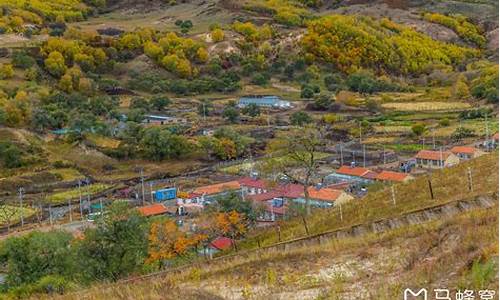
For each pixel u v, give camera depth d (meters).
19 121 120.19
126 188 94.75
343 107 148.88
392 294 14.23
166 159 111.81
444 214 24.91
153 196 87.94
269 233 39.38
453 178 34.19
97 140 118.25
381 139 117.38
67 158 109.38
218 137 116.38
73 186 96.81
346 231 25.88
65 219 79.00
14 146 106.25
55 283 30.28
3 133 113.25
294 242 25.86
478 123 123.44
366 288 15.67
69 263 34.97
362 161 101.44
